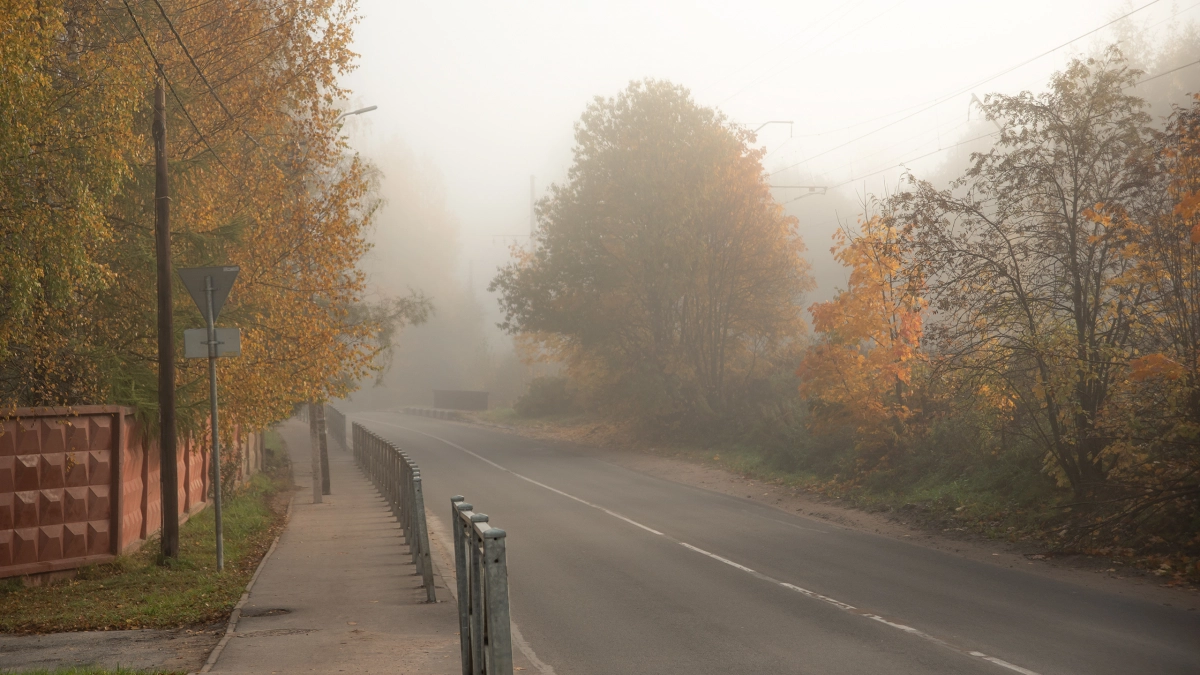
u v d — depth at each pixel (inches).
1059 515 535.5
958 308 596.1
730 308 1371.8
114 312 541.6
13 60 346.9
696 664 288.5
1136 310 532.1
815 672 275.0
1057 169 561.0
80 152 399.2
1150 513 466.6
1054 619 339.3
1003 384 584.4
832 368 787.4
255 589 433.1
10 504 439.2
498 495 863.7
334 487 1014.4
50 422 457.1
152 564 499.2
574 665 291.9
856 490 754.8
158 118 501.0
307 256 626.5
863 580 430.0
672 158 1337.4
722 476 976.3
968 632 321.1
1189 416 473.1
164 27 574.9
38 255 380.2
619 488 909.8
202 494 709.3
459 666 286.5
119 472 489.7
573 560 507.2
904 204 611.2
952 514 605.9
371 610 382.9
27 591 431.8
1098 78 570.3
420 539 407.8
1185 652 289.4
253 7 629.0
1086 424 545.3
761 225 1339.8
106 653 310.7
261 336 591.2
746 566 475.8
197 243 562.6
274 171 620.7
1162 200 518.9
